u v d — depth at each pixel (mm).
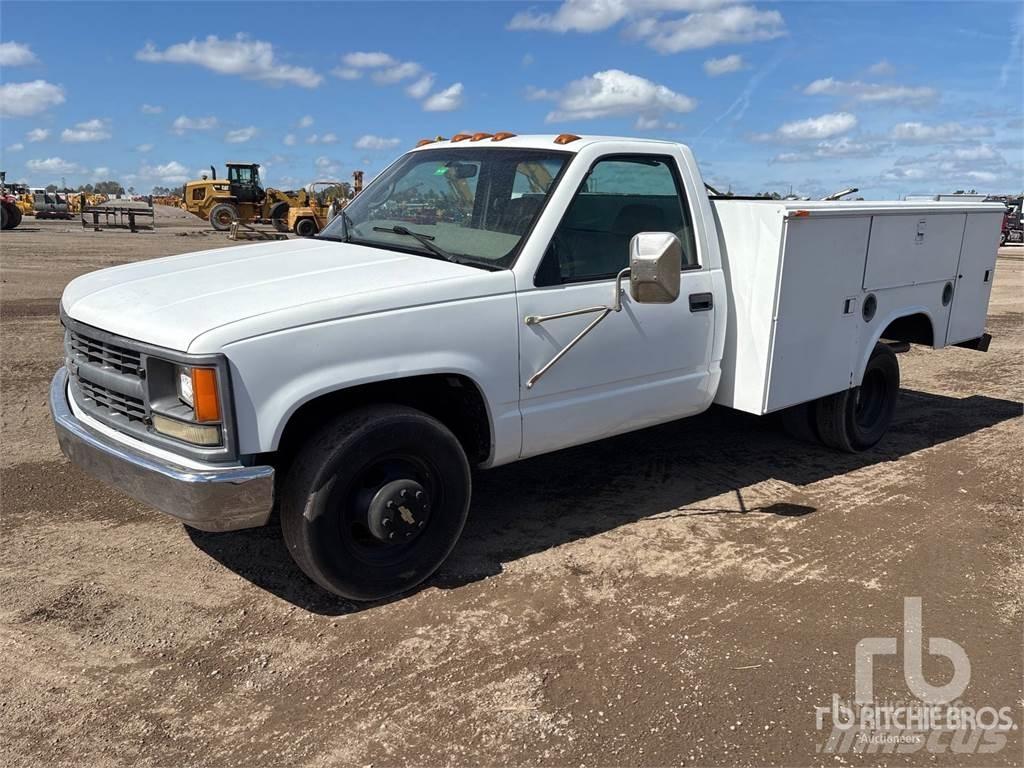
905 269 5594
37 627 3434
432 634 3469
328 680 3141
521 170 4184
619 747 2809
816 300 4895
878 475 5543
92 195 57531
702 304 4602
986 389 8227
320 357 3250
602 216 4219
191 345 3062
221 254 4285
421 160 4773
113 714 2920
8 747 2736
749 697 3094
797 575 4070
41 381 7203
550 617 3619
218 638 3400
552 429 4078
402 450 3562
